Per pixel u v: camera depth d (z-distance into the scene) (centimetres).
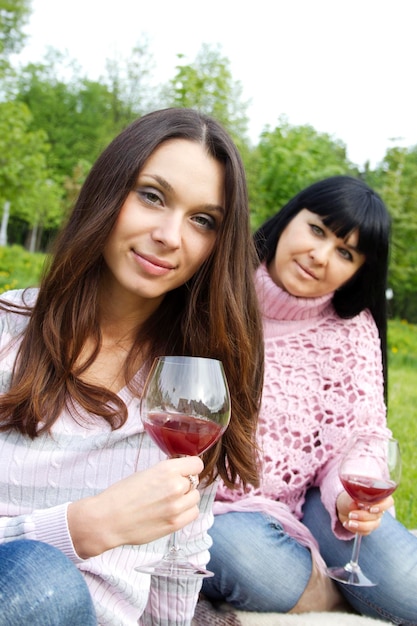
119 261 169
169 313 189
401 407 570
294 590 232
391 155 1372
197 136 168
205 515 187
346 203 270
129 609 169
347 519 245
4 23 1314
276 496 265
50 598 121
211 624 221
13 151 1230
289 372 276
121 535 139
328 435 272
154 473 141
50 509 142
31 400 165
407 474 395
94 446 169
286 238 279
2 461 166
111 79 1975
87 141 2592
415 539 246
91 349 179
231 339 181
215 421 149
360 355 283
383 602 237
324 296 282
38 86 2775
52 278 173
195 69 971
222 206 171
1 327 180
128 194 167
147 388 152
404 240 1317
